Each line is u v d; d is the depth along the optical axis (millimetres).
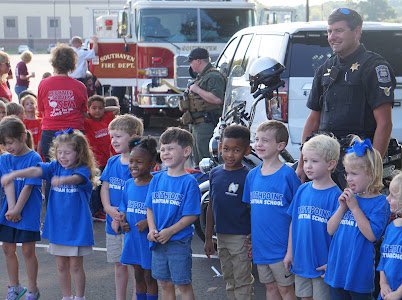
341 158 4496
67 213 4879
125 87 14625
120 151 4902
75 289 5410
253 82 5887
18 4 84500
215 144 6246
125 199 4684
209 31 13680
